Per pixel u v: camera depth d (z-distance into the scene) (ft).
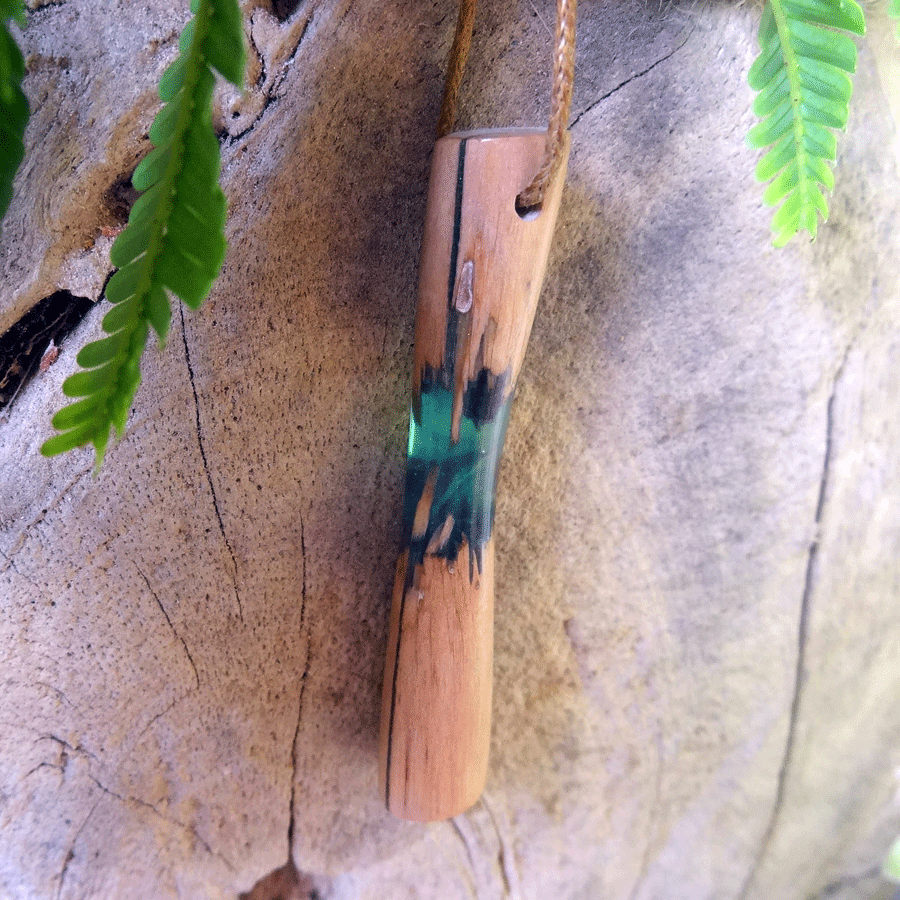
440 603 0.34
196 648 0.38
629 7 0.35
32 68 0.33
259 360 0.36
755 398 0.40
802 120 0.32
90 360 0.27
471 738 0.35
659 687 0.43
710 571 0.41
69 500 0.36
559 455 0.39
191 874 0.40
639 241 0.37
